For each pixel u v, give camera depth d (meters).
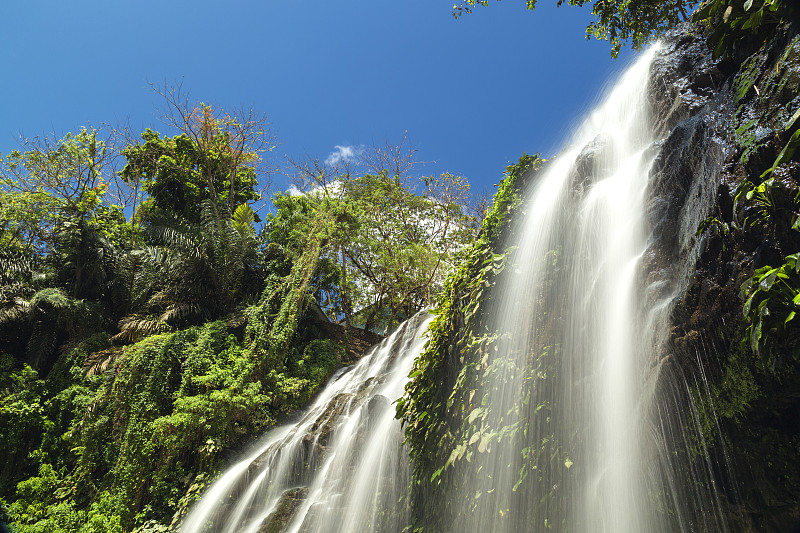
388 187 26.16
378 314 23.70
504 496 4.55
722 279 3.35
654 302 3.86
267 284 17.12
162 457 11.32
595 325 4.40
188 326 16.36
